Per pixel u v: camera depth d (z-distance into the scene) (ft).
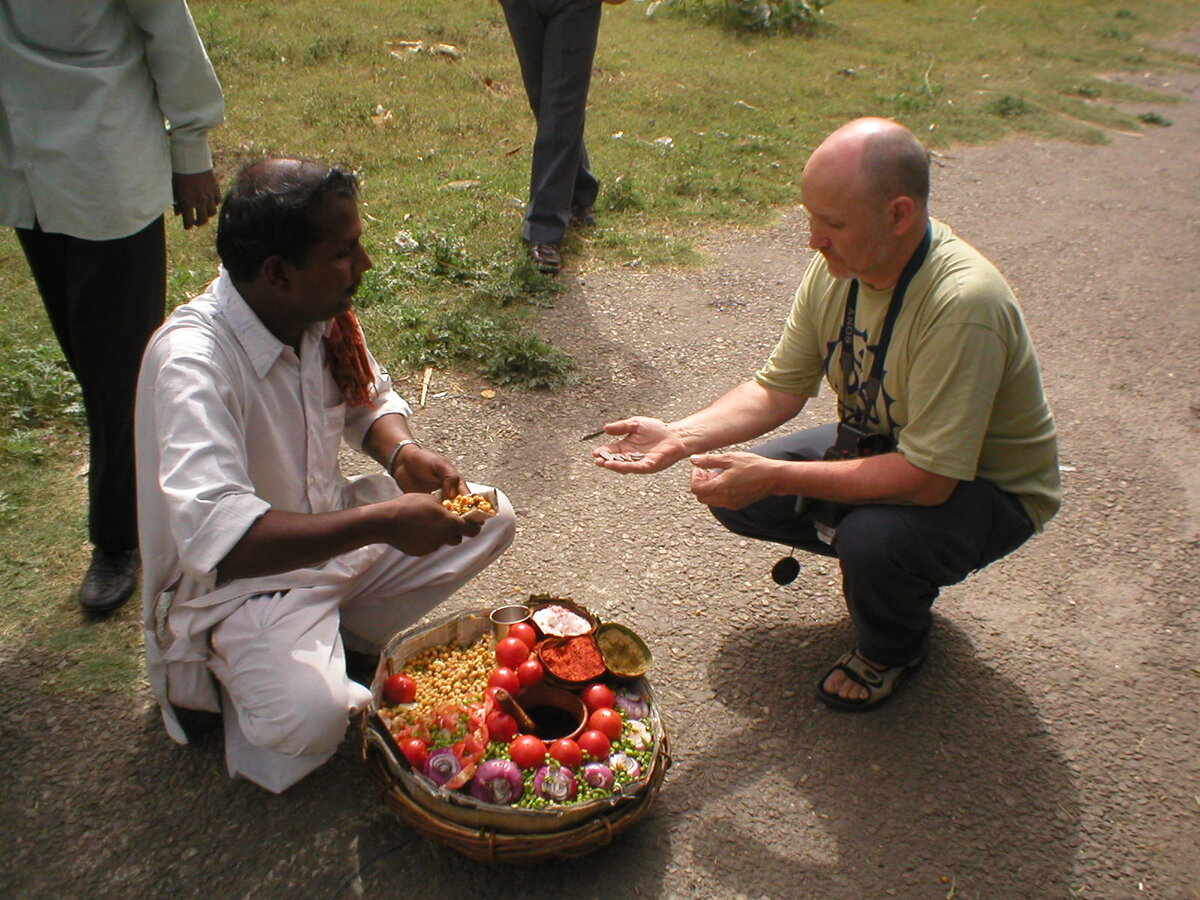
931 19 43.62
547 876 7.97
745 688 9.93
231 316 7.59
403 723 8.08
